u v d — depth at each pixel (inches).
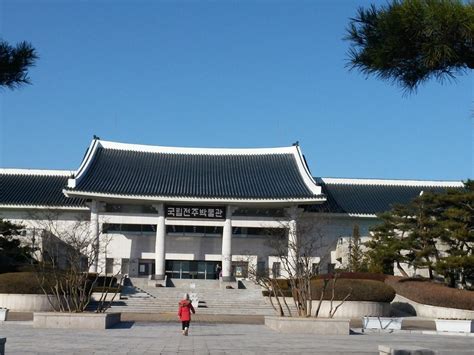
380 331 1395.2
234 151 2984.7
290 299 2005.4
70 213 2655.0
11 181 2785.4
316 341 1053.2
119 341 985.5
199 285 2603.3
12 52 555.5
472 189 2074.3
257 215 2704.2
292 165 2849.4
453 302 1803.6
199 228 2787.9
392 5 496.4
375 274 2133.4
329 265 2662.4
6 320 1461.6
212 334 1182.9
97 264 2345.0
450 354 695.1
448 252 2042.3
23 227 2276.1
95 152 2842.0
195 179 2738.7
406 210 2162.9
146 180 2696.9
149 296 2148.1
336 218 2714.1
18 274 1806.1
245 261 2571.4
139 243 2751.0
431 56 478.6
